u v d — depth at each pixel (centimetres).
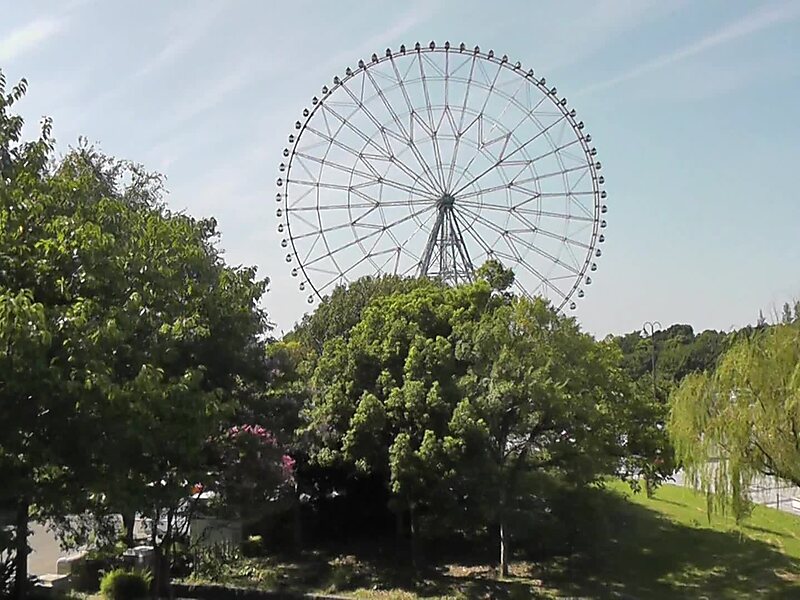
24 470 1524
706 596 2728
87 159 3014
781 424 2408
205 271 2100
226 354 2145
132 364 1698
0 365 1298
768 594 2712
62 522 2038
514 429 2967
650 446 3080
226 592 2738
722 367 2606
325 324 5066
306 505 3609
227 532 3206
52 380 1341
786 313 2597
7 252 1473
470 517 2994
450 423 2738
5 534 1755
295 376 2606
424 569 3144
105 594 2383
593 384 2947
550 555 3316
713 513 2795
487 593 2817
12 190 1499
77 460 1530
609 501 3756
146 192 3312
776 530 3606
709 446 2572
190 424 1636
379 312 3447
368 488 3488
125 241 1845
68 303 1503
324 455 3036
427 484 2797
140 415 1489
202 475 2036
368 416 2889
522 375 2806
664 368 7575
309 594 2759
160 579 2320
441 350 3000
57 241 1477
